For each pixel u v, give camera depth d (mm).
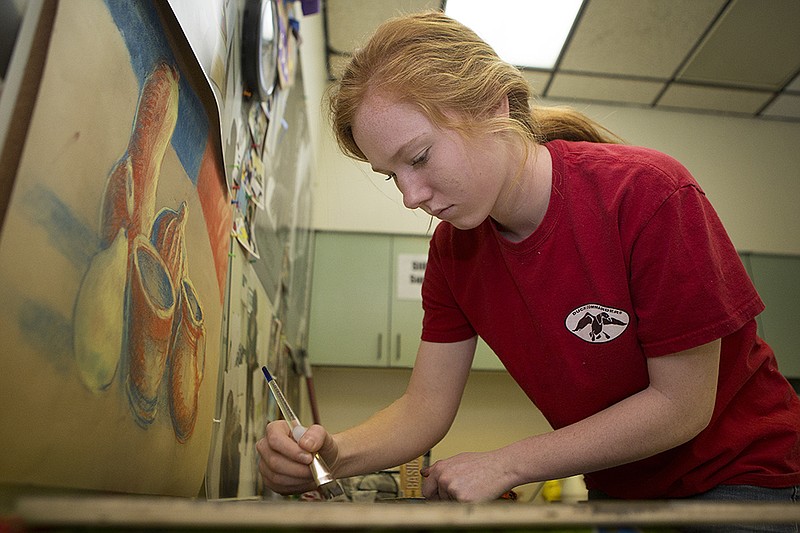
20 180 392
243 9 1162
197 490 859
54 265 438
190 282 784
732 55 3154
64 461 458
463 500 666
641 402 721
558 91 3525
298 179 2203
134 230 592
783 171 3633
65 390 456
